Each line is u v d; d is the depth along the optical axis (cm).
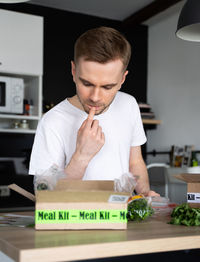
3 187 317
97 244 79
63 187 101
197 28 178
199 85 354
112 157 143
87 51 99
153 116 400
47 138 134
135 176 102
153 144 416
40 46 323
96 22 410
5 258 97
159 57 414
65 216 94
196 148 356
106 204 95
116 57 100
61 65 389
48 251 74
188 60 369
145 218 112
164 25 406
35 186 99
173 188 339
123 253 81
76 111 138
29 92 342
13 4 365
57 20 388
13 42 312
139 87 429
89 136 109
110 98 109
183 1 344
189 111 367
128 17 411
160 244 86
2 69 307
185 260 106
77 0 366
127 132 148
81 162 111
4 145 346
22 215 123
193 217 106
